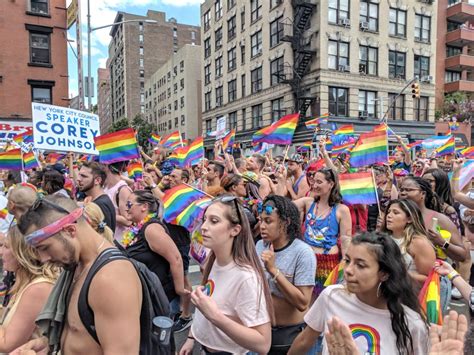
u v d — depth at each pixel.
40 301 1.96
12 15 20.78
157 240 3.23
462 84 33.88
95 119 6.86
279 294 2.60
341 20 25.73
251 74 32.94
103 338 1.51
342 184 4.94
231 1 35.50
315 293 3.65
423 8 28.69
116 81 107.75
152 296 1.77
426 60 29.25
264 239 2.78
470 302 2.39
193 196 4.10
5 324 2.02
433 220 3.33
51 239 1.52
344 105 26.28
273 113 30.36
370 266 1.91
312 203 3.99
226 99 37.34
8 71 20.81
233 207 2.20
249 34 32.75
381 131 6.13
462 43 35.12
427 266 2.79
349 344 1.57
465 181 4.86
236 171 6.50
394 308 1.90
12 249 2.03
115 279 1.53
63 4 21.89
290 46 27.48
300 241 2.75
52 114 6.21
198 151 9.51
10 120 20.69
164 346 1.76
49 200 1.57
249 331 2.00
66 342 1.61
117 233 4.45
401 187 3.83
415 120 28.72
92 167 4.00
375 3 26.97
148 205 3.47
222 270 2.20
